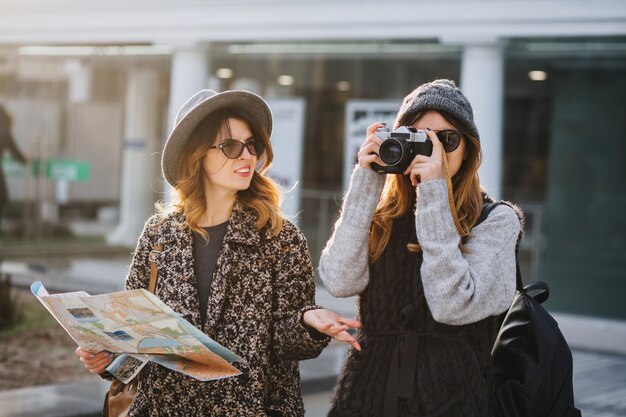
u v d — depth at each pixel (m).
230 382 3.25
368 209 3.22
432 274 2.98
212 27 15.04
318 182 14.65
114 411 3.48
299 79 14.91
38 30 17.09
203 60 15.51
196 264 3.39
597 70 12.55
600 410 8.27
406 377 3.04
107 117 18.27
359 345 3.11
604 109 12.54
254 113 3.45
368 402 3.09
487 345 3.15
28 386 8.02
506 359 3.25
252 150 3.39
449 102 3.16
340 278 3.22
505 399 3.16
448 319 2.99
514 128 13.03
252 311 3.30
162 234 3.42
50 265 16.34
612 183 12.48
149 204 18.23
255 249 3.35
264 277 3.34
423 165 3.04
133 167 18.20
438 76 13.59
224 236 3.38
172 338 2.95
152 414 3.31
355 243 3.21
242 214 3.39
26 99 18.58
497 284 3.05
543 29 12.07
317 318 3.16
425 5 12.90
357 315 3.30
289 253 3.38
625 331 11.47
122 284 14.82
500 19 12.34
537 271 12.82
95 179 18.48
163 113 17.72
